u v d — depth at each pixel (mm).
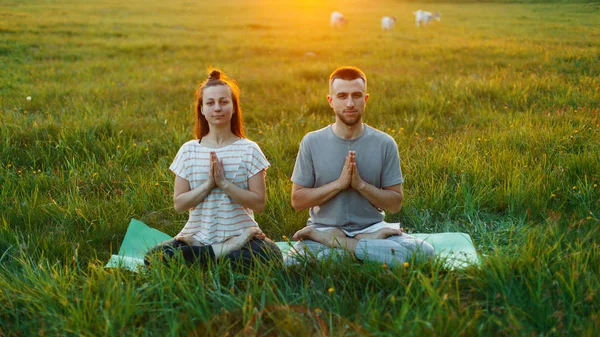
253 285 3436
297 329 2992
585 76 10258
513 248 3973
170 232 4734
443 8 36688
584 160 5527
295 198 4051
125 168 6004
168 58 15156
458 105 8602
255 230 3908
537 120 7246
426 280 3213
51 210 4977
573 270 3334
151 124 7773
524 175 5340
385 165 4031
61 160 6289
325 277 3574
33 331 3146
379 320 3045
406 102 8859
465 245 4223
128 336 3055
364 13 36219
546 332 3010
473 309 3189
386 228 3902
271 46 17422
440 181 5477
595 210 4660
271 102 9664
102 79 11758
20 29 19500
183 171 4023
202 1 40594
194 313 3186
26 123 7129
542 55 13273
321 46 17594
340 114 3898
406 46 17172
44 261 3980
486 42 16844
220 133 4020
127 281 3455
